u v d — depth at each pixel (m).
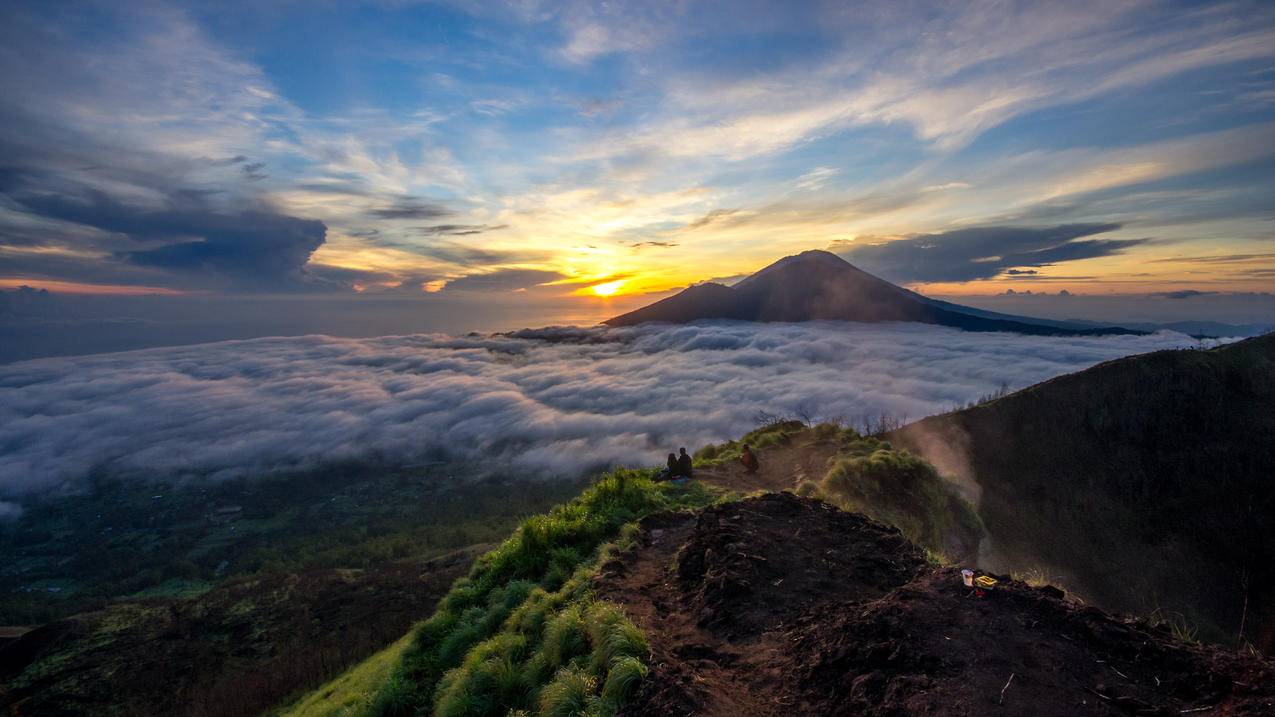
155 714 59.53
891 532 10.13
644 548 12.05
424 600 80.25
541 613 9.92
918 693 4.77
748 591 8.05
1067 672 4.79
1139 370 64.56
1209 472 56.88
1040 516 54.19
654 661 6.56
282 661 65.19
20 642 77.81
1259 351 65.06
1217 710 4.11
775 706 5.49
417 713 10.40
